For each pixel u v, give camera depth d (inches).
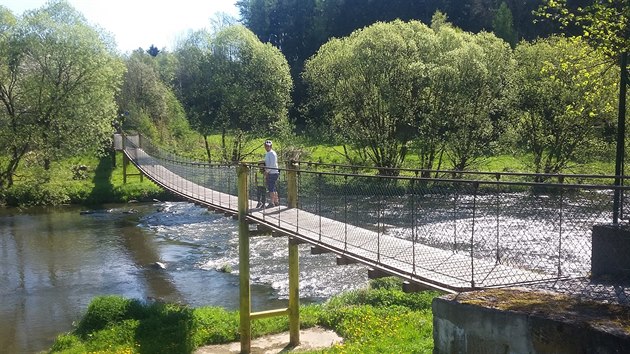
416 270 296.0
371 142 1286.9
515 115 1203.2
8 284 688.4
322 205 501.4
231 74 1654.8
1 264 786.8
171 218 1168.2
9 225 1081.4
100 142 1509.6
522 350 193.0
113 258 826.8
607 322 178.1
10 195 1304.1
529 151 1174.3
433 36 1312.7
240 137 1592.0
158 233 1018.7
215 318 518.3
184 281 697.0
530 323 189.8
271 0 3186.5
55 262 799.7
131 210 1266.0
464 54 1198.9
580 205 344.5
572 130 1063.0
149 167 1309.1
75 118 1387.8
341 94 1286.9
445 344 226.7
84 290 661.3
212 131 1673.2
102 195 1378.0
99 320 502.6
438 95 1231.5
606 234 248.8
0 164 1378.0
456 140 1198.9
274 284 671.8
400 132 1318.9
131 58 2053.4
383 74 1241.4
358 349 411.2
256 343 476.7
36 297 634.8
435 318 231.5
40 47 1353.3
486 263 309.9
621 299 207.6
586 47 541.0
